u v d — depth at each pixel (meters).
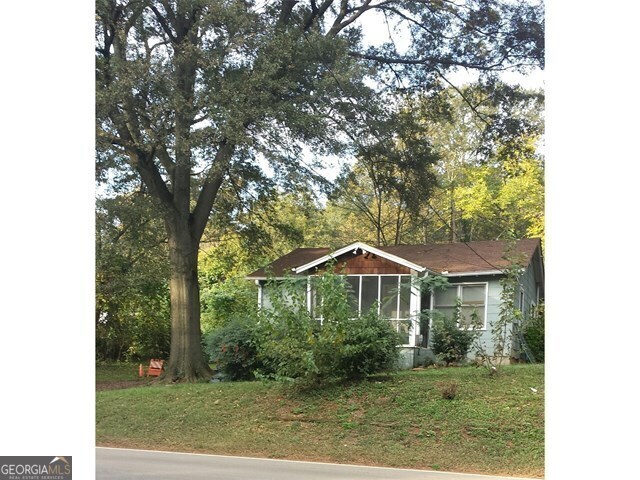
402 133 19.86
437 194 30.73
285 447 9.37
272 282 12.77
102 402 12.52
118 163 15.19
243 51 15.34
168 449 9.52
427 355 16.81
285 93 15.68
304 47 16.02
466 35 20.41
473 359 15.84
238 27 15.00
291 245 21.89
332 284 11.88
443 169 31.70
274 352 11.65
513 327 15.03
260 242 20.69
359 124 17.73
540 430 9.09
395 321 16.25
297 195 19.11
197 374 16.70
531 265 20.09
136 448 9.62
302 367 11.33
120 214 16.25
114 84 14.13
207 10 15.01
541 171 29.17
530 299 20.44
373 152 19.12
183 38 16.00
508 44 20.14
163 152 17.69
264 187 19.22
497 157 22.36
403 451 8.89
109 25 15.18
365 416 10.23
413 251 19.47
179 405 11.88
